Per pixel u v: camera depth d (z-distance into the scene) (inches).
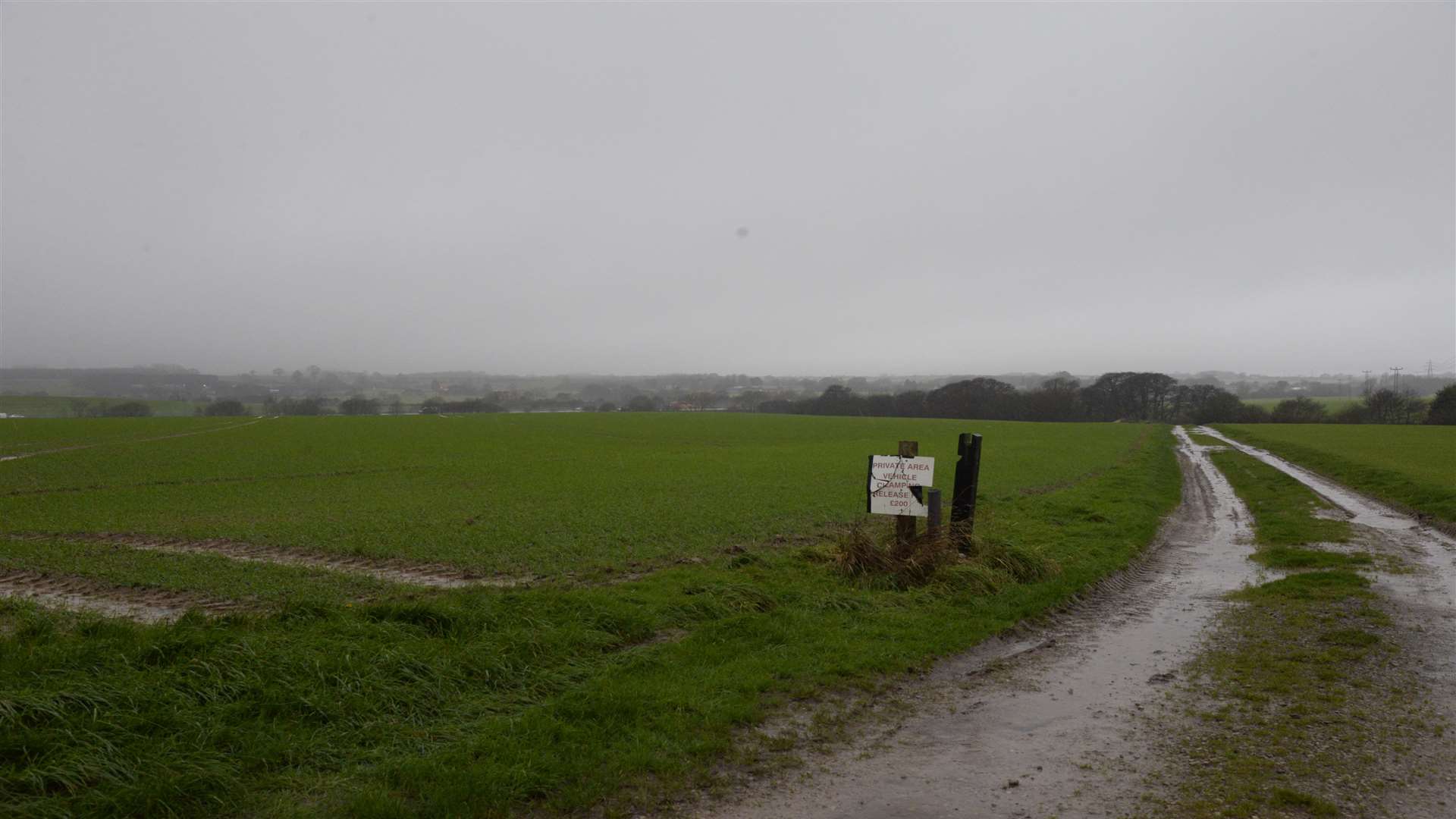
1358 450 2113.7
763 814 243.0
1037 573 586.6
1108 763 281.1
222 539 796.6
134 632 368.8
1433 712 325.4
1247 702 342.0
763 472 1497.3
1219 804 246.4
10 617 472.4
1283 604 532.1
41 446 2126.0
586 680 348.5
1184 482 1572.3
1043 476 1478.8
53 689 273.3
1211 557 749.9
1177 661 408.2
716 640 411.2
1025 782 266.1
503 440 2568.9
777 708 332.5
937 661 404.8
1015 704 345.4
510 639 376.2
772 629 427.8
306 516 954.7
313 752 265.4
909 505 585.0
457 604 439.8
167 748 250.1
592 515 937.5
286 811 231.9
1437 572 643.5
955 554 583.2
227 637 342.6
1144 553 754.2
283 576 615.8
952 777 270.4
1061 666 402.3
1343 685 362.0
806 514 944.9
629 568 650.8
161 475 1457.9
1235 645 437.7
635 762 270.2
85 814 217.0
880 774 272.8
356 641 357.1
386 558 701.9
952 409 5600.4
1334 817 236.7
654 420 4055.1
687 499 1090.1
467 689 329.7
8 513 989.8
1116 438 3011.8
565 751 274.4
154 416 4495.6
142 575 617.6
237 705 283.3
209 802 232.2
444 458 1870.1
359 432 2876.5
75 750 238.5
